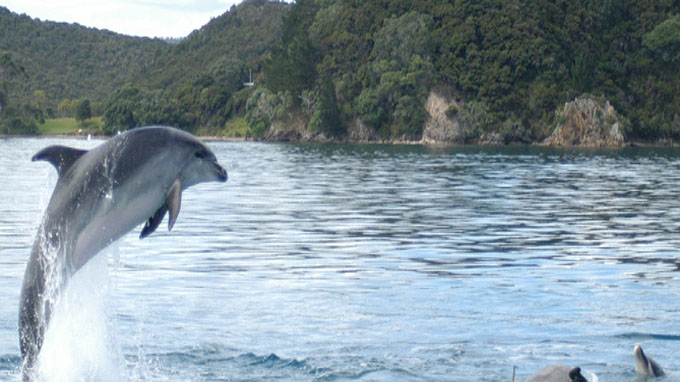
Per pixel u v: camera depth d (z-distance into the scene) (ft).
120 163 30.58
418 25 636.89
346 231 94.02
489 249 80.28
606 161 309.63
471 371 40.63
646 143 616.39
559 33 637.30
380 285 61.52
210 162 31.71
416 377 39.75
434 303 55.26
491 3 645.92
